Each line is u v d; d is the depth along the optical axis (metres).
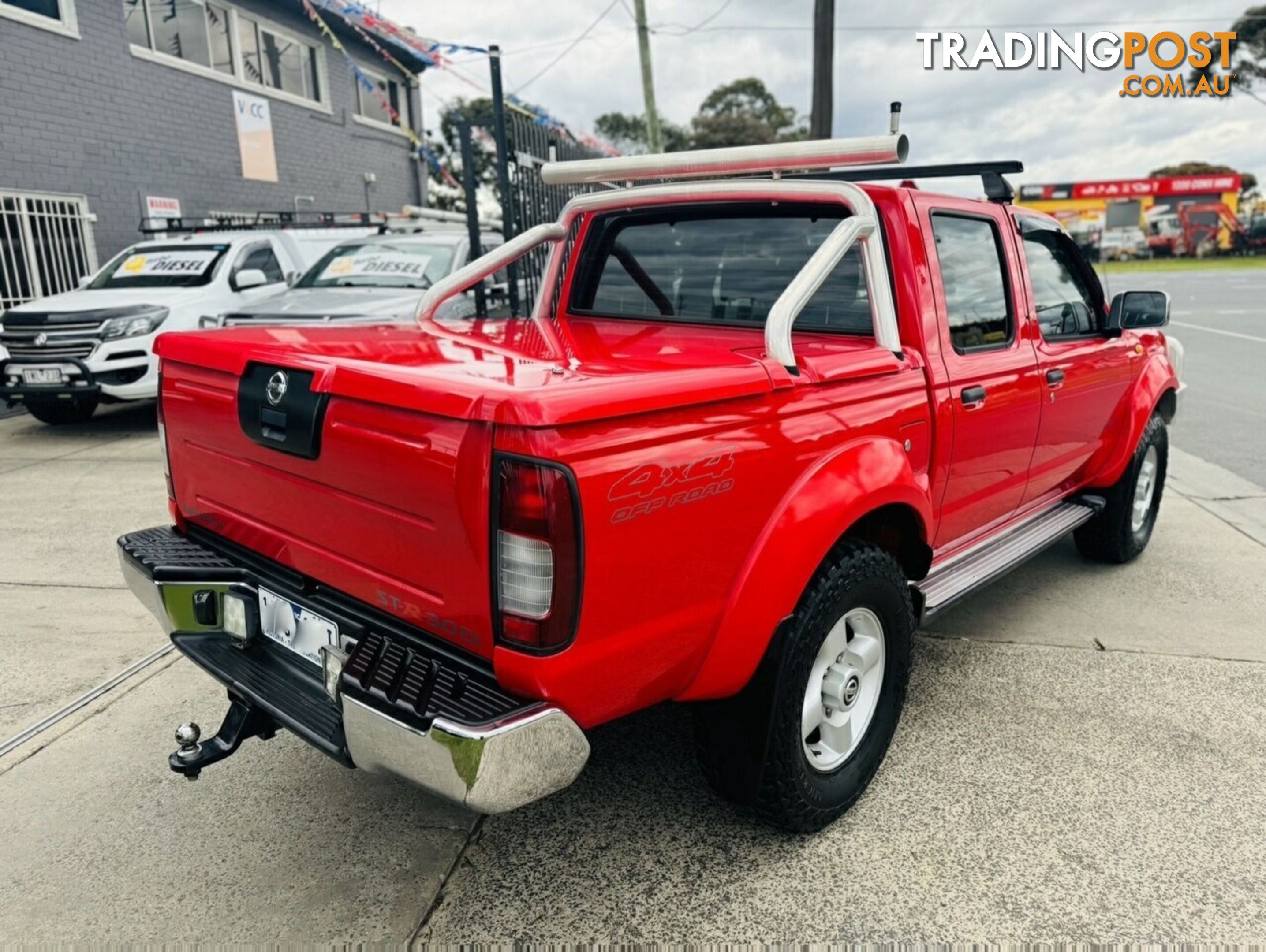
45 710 3.39
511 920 2.33
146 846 2.62
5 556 5.02
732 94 52.00
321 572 2.33
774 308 2.39
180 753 2.47
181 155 12.75
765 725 2.37
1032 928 2.30
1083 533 4.86
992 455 3.33
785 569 2.28
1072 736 3.21
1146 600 4.46
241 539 2.61
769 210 3.24
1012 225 3.54
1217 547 5.25
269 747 3.15
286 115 15.05
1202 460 7.32
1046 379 3.58
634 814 2.76
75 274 11.16
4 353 8.49
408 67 18.70
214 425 2.54
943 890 2.43
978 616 4.26
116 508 5.96
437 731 1.84
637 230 3.58
